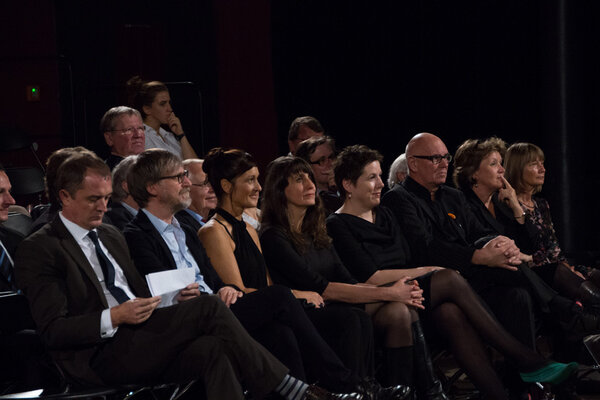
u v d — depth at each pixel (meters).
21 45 10.38
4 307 4.42
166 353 4.22
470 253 5.86
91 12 11.74
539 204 7.00
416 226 6.07
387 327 5.21
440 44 11.57
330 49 11.88
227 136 11.72
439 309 5.40
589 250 10.59
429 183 6.31
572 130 10.45
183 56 12.07
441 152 6.28
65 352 4.34
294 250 5.43
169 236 4.88
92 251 4.44
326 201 6.81
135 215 5.32
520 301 5.70
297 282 5.36
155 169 4.80
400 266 5.94
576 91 10.46
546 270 6.34
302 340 4.75
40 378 4.61
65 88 11.41
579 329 5.96
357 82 11.89
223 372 4.21
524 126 11.20
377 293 5.28
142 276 4.66
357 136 11.94
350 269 5.77
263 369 4.28
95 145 11.59
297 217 5.53
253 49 11.72
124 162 5.38
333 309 5.09
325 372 4.73
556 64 10.47
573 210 10.45
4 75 10.34
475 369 5.33
